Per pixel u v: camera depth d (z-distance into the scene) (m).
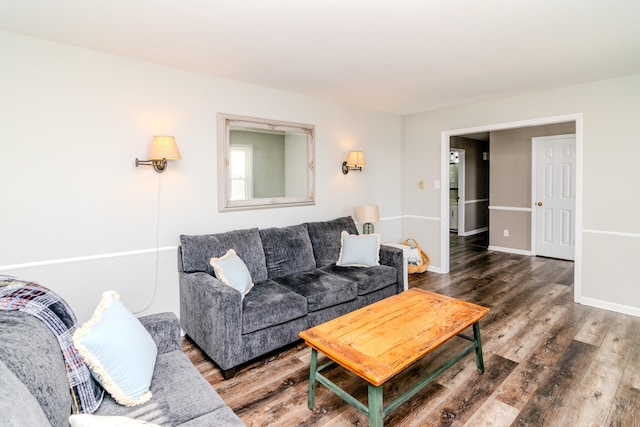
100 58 2.57
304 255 3.40
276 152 3.65
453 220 8.06
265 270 3.10
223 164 3.23
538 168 5.64
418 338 1.88
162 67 2.86
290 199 3.78
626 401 2.01
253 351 2.39
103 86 2.60
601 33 2.32
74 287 2.53
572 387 2.15
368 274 3.27
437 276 4.62
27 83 2.31
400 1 1.88
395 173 5.05
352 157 4.16
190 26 2.16
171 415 1.31
